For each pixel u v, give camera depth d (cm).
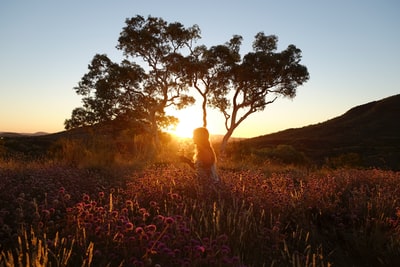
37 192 648
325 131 10462
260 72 4069
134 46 4012
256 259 428
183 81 4050
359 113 12131
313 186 711
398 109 11244
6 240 418
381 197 683
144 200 609
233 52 4162
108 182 847
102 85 4016
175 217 446
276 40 4194
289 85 4197
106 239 407
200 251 368
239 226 475
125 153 1558
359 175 991
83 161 1257
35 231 423
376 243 508
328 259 478
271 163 2022
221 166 1645
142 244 384
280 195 625
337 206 664
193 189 678
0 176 739
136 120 4038
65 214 496
